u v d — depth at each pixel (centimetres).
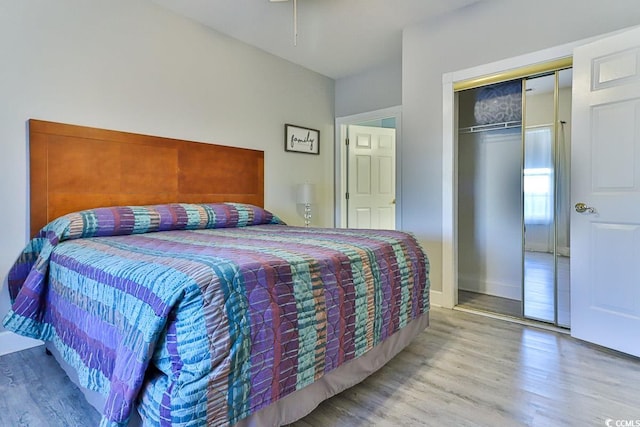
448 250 298
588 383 174
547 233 262
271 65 370
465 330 247
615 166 206
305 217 390
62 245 187
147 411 98
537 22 249
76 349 146
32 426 143
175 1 273
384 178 473
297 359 128
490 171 328
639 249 198
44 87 225
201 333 99
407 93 318
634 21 214
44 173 223
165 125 286
